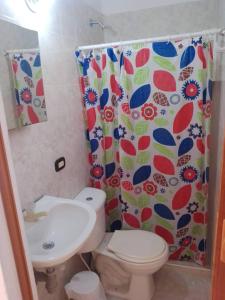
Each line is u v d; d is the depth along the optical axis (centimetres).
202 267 200
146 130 183
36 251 117
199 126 172
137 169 193
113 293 179
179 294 182
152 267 158
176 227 199
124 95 176
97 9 215
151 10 216
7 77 111
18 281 68
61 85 157
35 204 132
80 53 178
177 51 162
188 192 188
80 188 189
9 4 111
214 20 204
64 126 163
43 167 141
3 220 63
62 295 164
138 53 168
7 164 63
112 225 223
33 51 126
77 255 183
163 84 170
